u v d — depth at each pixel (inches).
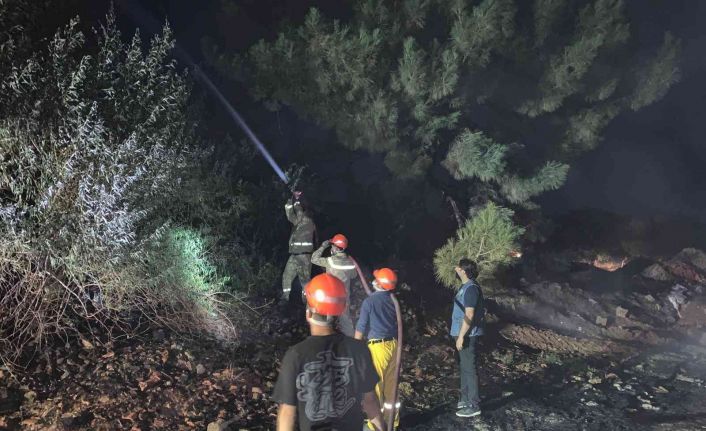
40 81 277.4
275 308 340.5
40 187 254.7
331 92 389.4
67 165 251.9
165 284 281.7
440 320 386.0
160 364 253.3
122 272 258.8
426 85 369.1
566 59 399.2
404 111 403.5
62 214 250.7
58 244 247.8
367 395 138.9
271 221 417.1
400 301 382.0
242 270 350.9
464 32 369.4
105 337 262.4
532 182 410.0
